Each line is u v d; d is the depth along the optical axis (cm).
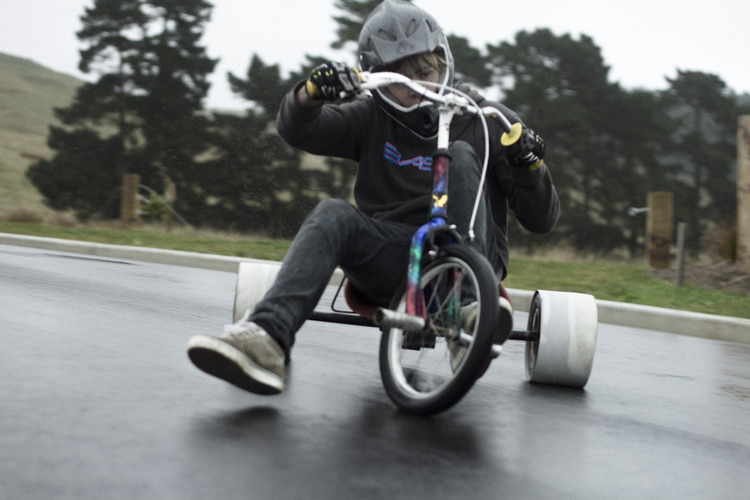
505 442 234
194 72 2788
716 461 240
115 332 375
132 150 2780
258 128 2547
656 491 203
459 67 2389
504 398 302
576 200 2473
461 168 256
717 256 955
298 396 266
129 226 1664
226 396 255
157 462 185
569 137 2452
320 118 270
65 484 168
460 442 228
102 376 271
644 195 2503
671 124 2573
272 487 175
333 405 257
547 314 335
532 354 345
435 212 247
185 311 503
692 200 2522
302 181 2472
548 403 301
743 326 591
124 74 2827
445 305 254
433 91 276
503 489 190
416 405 247
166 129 2702
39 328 366
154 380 271
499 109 284
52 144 2858
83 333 363
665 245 960
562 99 2430
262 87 2536
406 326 239
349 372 325
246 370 226
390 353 265
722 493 208
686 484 212
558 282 841
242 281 352
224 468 185
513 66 2450
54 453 186
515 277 877
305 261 242
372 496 176
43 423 209
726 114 2589
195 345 221
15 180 4316
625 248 2473
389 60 271
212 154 2672
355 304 290
